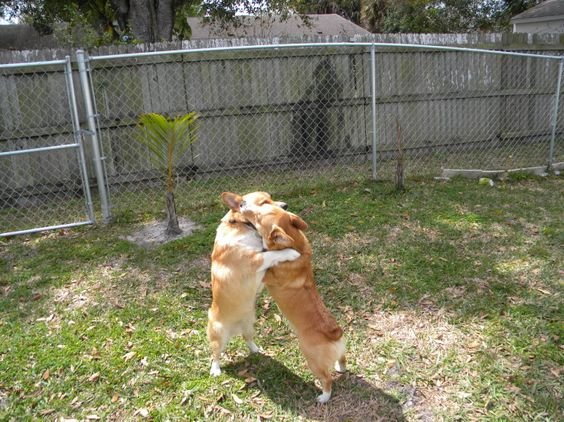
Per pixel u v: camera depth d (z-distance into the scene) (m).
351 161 8.24
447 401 2.57
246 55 7.41
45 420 2.53
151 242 4.84
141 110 7.12
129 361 2.98
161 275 4.11
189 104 7.34
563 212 5.34
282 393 2.70
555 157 8.18
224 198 2.71
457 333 3.18
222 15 11.79
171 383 2.78
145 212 5.78
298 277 2.54
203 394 2.69
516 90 9.00
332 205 5.66
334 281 3.94
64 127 6.85
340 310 3.52
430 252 4.39
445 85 8.55
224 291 2.63
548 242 4.54
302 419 2.49
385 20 18.86
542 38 9.04
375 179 6.64
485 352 2.95
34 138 6.77
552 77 9.29
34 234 5.23
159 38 10.72
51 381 2.81
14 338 3.23
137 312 3.54
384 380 2.77
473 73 8.70
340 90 8.03
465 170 6.92
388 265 4.18
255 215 2.61
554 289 3.69
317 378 2.65
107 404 2.63
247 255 2.57
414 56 8.23
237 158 7.74
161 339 3.20
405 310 3.49
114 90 6.94
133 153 7.16
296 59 7.70
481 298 3.59
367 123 8.27
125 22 11.13
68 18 11.29
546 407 2.48
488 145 9.10
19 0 11.33
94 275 4.14
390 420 2.46
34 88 6.64
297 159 8.02
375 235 4.79
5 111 6.57
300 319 2.54
